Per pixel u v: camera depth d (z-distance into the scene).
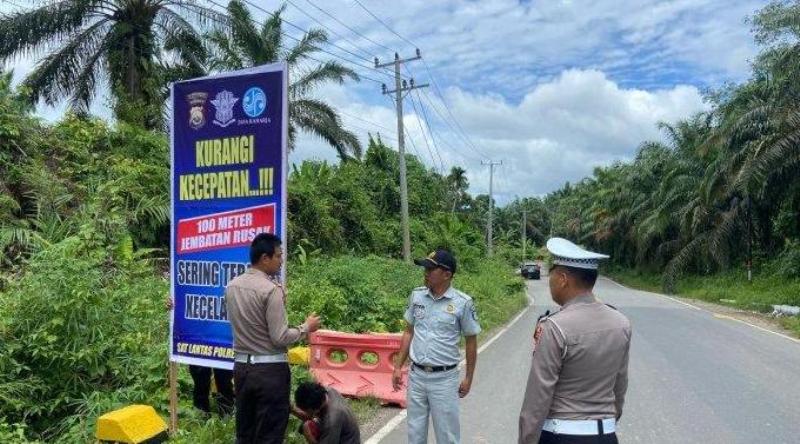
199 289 5.57
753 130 23.34
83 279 5.89
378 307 12.33
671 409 7.45
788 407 7.60
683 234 37.28
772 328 16.66
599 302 3.06
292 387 6.79
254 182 5.32
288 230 18.05
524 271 54.22
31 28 16.06
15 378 5.45
